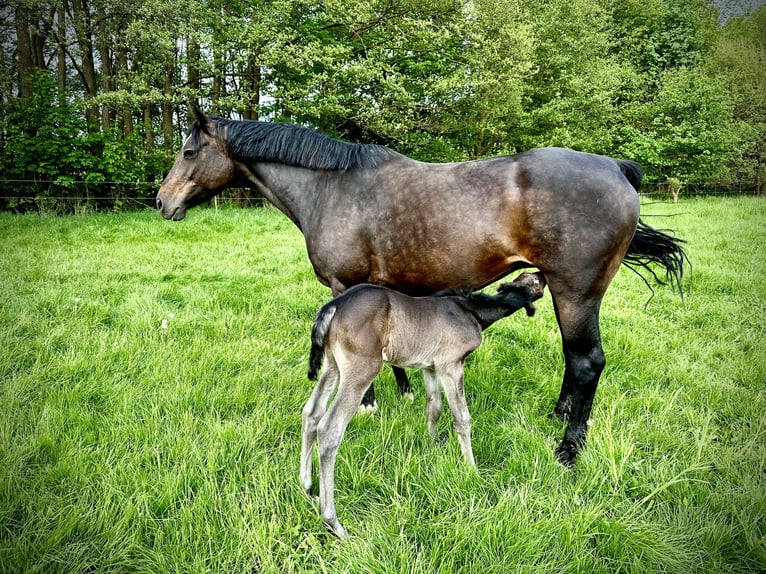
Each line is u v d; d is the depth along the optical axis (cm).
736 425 297
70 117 1238
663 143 1683
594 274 259
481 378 356
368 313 238
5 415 282
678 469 254
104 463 247
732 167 1859
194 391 316
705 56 1939
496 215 264
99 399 318
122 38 1278
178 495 229
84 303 476
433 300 263
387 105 1372
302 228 336
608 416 291
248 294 541
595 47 1648
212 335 426
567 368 310
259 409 303
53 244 764
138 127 1368
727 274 605
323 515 217
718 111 1644
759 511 219
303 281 592
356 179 302
